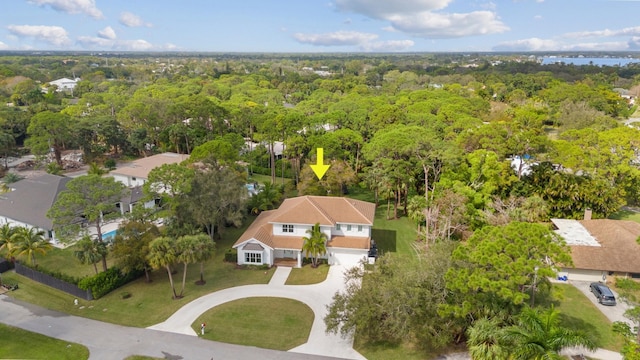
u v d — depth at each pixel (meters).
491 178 53.59
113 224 56.78
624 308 37.69
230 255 48.06
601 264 42.03
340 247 46.72
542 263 26.81
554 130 115.44
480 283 26.02
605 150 58.53
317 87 194.25
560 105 123.50
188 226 45.41
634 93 175.75
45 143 77.19
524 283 27.25
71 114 99.31
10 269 45.81
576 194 55.12
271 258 46.88
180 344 32.94
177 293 40.97
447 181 54.19
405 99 112.00
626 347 26.53
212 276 44.66
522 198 53.56
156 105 95.50
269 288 42.00
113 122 89.69
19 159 89.06
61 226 41.16
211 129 94.69
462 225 49.94
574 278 43.25
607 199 56.44
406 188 61.16
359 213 48.94
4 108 97.62
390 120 78.31
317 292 41.19
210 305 38.75
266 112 98.19
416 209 53.72
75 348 32.34
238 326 35.47
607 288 39.44
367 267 36.97
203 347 32.59
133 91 143.38
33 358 31.19
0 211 55.00
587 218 53.41
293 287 42.22
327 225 46.81
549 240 27.16
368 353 32.03
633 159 61.97
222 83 176.62
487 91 172.12
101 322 36.00
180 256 37.81
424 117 78.38
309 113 113.12
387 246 52.41
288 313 37.50
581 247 44.25
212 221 48.03
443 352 31.75
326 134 71.44
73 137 82.56
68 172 80.12
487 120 106.50
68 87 175.12
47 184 58.75
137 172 69.81
